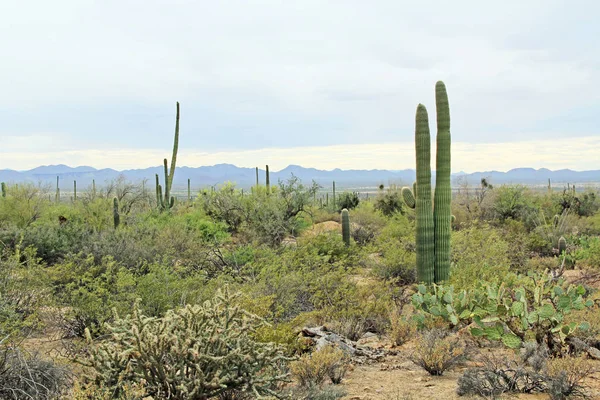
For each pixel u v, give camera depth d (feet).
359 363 23.08
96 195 94.38
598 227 83.66
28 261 29.14
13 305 23.21
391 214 102.58
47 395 16.98
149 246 45.34
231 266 44.62
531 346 20.65
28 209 76.23
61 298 26.73
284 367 19.12
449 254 41.01
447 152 40.83
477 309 24.26
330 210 120.78
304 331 26.30
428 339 22.52
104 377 14.20
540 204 99.09
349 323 28.40
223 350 14.39
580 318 24.26
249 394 15.05
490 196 98.32
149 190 117.39
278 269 36.40
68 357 20.65
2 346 19.11
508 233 69.21
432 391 18.98
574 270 50.39
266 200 81.92
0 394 16.99
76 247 46.70
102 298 27.22
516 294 23.15
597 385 18.74
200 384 13.85
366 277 44.50
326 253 53.83
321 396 17.58
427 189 40.83
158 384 14.20
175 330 14.25
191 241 50.44
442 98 40.63
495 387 18.29
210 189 86.99
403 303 33.42
